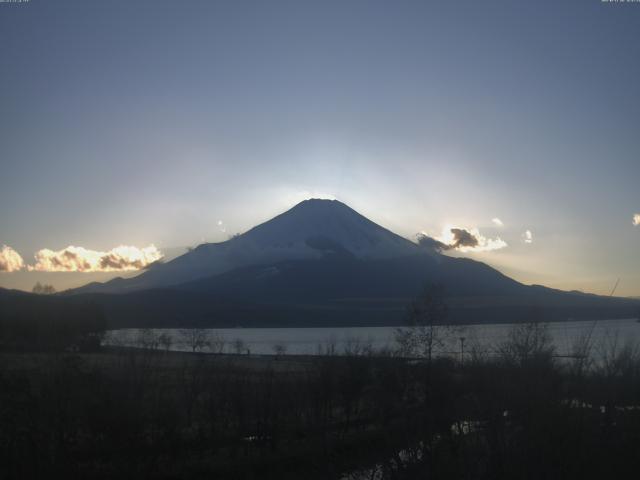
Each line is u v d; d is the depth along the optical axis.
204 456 46.16
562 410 25.17
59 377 44.00
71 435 43.50
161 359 89.62
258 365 93.62
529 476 24.20
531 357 31.58
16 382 40.25
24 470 38.41
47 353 77.94
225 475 43.12
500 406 26.70
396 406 44.19
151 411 46.78
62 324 106.12
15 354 72.62
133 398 45.94
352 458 39.19
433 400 34.56
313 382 57.34
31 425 39.78
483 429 26.89
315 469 40.50
